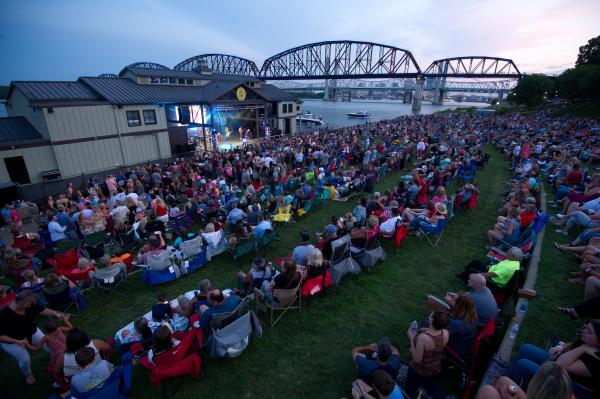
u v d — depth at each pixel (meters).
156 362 4.32
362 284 7.39
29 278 6.36
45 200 15.93
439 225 8.98
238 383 4.91
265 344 5.66
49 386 5.05
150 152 23.66
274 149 24.23
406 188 12.52
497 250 7.54
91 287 7.43
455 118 51.53
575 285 6.62
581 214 8.57
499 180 16.58
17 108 19.69
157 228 10.10
